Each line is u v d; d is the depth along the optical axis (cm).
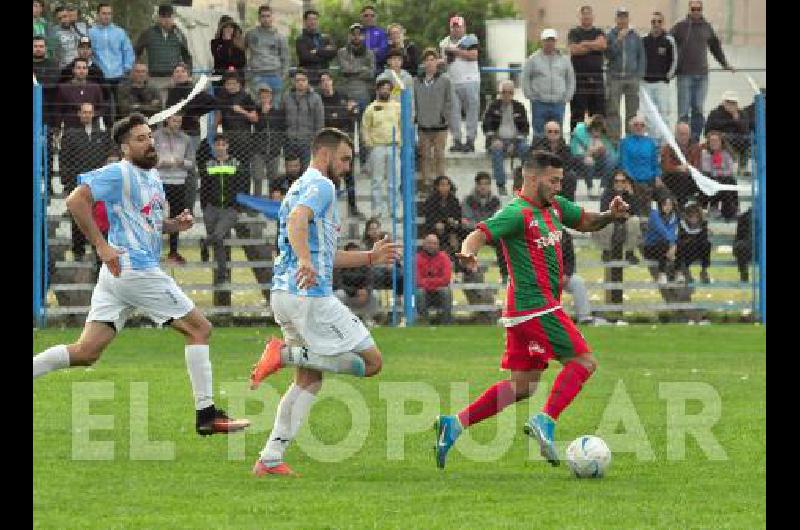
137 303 3422
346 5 13312
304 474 3325
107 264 3331
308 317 3278
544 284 3372
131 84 7000
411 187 7094
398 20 13238
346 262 3409
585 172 7369
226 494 3031
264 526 2678
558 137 7250
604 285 7331
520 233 3353
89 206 3356
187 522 2720
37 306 6688
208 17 10469
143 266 3409
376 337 6469
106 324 3428
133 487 3119
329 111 7200
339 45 13038
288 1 11912
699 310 7412
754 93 7850
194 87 6925
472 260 3306
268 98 7112
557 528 2667
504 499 2978
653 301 7619
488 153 7675
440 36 13138
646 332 6844
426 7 13300
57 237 6994
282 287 3306
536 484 3181
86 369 5150
